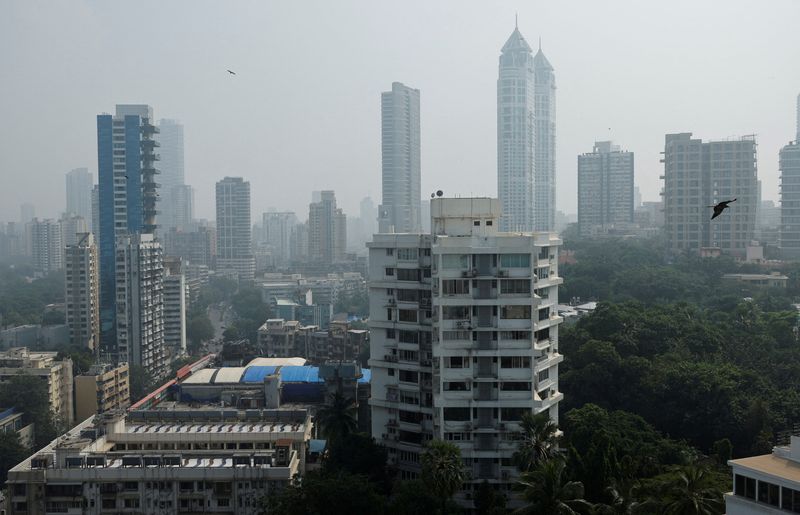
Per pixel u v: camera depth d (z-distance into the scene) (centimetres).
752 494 6962
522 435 11325
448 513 9900
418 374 12375
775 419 13688
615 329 17975
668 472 10812
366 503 9975
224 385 17725
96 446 12900
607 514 8462
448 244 11625
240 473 11806
